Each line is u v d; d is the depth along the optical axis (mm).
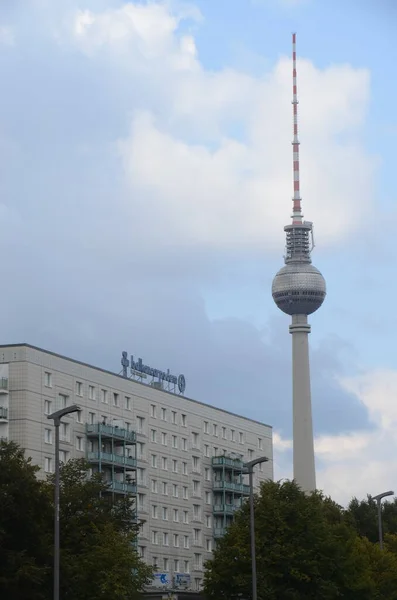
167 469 168500
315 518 108500
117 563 91812
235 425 192625
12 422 135625
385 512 183250
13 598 79625
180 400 175250
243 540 106125
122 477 154250
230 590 105688
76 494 95688
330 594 104562
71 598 85000
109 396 155000
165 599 125438
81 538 93500
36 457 136625
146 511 160375
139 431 162375
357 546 119688
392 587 119500
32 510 82562
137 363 167875
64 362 144750
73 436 144750
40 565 82562
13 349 137250
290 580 104750
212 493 182000
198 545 174750
